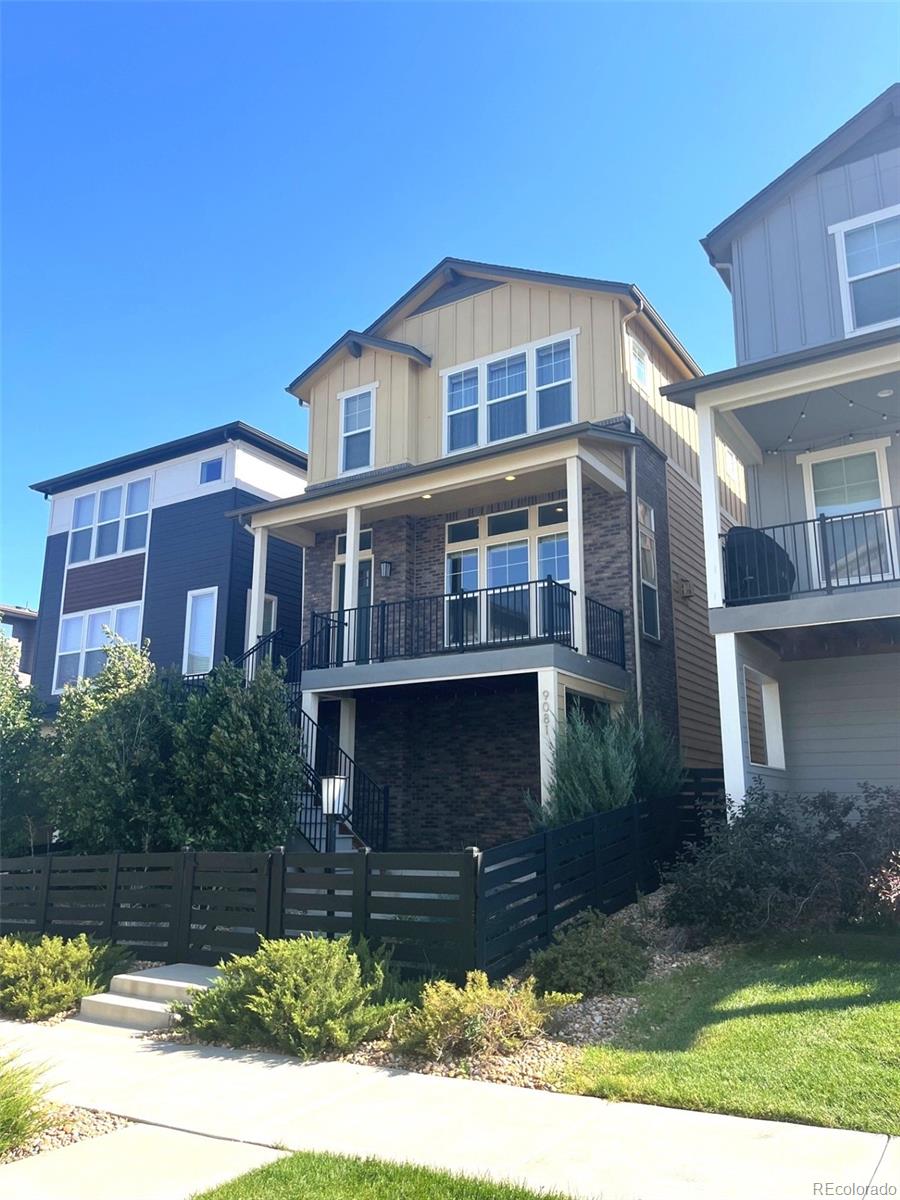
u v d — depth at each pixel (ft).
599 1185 12.23
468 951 23.35
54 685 67.62
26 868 34.24
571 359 49.70
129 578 65.62
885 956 23.00
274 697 37.68
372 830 46.73
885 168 38.32
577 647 40.52
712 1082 15.89
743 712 33.50
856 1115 14.02
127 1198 12.59
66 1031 23.73
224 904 28.45
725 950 25.22
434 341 55.31
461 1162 13.34
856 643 37.70
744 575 35.24
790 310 39.19
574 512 41.39
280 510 51.19
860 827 26.58
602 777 33.83
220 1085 18.04
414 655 44.32
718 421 36.63
